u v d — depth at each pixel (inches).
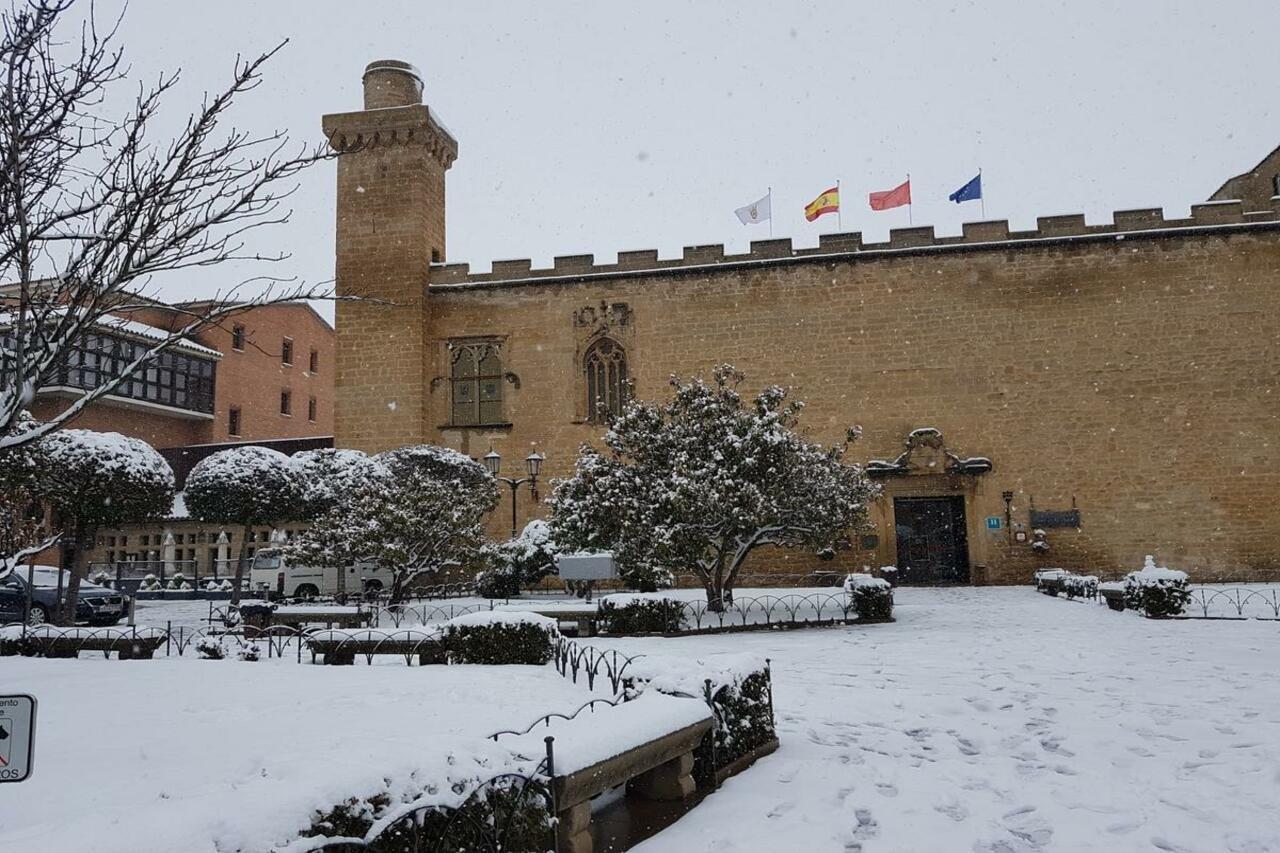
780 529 786.2
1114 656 501.0
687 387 826.8
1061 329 1192.8
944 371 1208.2
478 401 1305.4
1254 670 444.5
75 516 784.3
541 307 1304.1
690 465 751.7
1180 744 296.4
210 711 341.1
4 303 261.7
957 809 236.1
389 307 1300.4
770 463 752.3
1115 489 1158.3
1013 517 1170.6
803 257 1249.4
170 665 507.2
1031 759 284.8
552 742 189.9
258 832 127.2
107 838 117.2
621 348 1285.7
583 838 198.2
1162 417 1162.0
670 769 246.5
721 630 693.3
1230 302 1167.6
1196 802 236.4
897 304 1229.1
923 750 299.0
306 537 932.0
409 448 1149.7
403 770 156.8
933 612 820.0
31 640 578.6
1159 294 1180.5
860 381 1223.5
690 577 1195.3
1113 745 297.7
